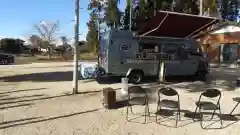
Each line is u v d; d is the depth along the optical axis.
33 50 57.28
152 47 13.17
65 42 54.06
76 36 10.21
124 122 6.81
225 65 24.50
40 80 14.76
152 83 13.20
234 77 16.05
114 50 12.52
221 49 27.53
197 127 6.52
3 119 6.95
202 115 7.25
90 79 14.53
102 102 8.80
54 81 14.31
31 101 9.05
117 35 12.55
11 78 15.66
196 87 12.27
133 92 7.12
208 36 28.78
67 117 7.21
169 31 12.78
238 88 11.60
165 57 13.40
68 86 12.41
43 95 10.10
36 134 5.88
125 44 12.67
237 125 6.72
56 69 22.20
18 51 59.84
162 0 22.45
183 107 8.35
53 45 51.97
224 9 33.69
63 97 9.72
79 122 6.78
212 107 6.62
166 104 6.79
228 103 9.05
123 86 10.46
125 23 27.06
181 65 13.78
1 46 58.88
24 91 10.99
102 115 7.41
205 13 29.17
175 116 7.37
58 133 5.96
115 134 5.94
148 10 22.62
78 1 10.16
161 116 7.34
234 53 26.28
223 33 27.27
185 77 15.07
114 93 8.16
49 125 6.52
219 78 15.55
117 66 12.62
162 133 6.05
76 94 10.30
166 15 11.05
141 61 12.96
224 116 7.47
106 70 12.66
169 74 13.55
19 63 31.56
